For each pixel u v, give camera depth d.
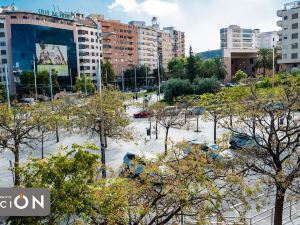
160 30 180.25
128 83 127.31
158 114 34.66
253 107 15.74
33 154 30.55
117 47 141.75
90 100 30.12
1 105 25.27
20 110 27.27
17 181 9.23
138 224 9.32
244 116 18.09
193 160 10.30
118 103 30.25
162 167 11.70
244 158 14.59
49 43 111.38
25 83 97.25
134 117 51.78
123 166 11.59
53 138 37.06
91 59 128.00
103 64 116.50
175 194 9.28
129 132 31.22
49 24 111.50
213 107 30.02
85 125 29.81
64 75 116.56
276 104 16.42
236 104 18.34
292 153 14.17
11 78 106.06
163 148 31.50
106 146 32.16
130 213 10.05
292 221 15.88
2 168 26.25
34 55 107.12
